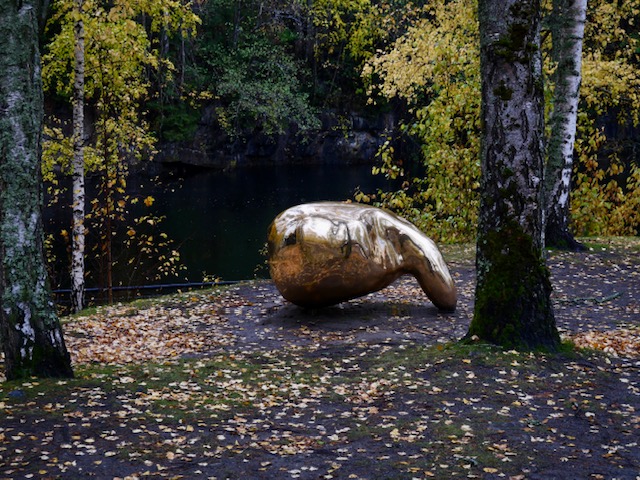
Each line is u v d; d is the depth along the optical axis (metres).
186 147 39.62
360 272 10.37
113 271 20.80
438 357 8.12
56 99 34.06
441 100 18.34
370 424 6.39
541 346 8.20
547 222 16.27
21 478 5.16
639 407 6.79
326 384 7.58
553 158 16.05
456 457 5.63
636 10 20.77
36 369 7.32
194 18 16.70
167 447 5.80
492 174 8.20
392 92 19.56
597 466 5.48
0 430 5.96
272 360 8.68
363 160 47.16
